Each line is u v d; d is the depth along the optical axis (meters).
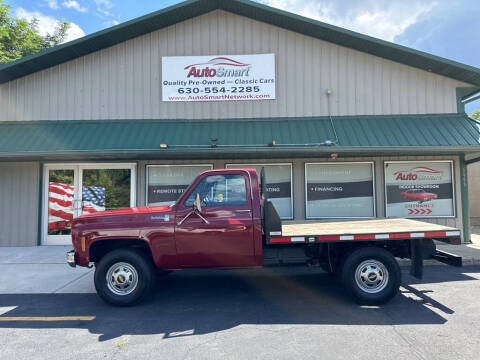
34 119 11.25
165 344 4.13
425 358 3.68
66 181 10.79
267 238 5.45
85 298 6.05
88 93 11.27
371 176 10.56
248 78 11.20
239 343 4.12
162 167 10.71
